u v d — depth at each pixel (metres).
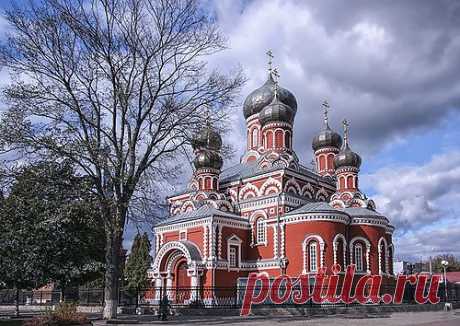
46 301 64.44
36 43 30.98
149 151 32.97
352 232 56.66
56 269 37.31
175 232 59.72
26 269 35.59
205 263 54.34
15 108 30.84
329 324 30.86
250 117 72.62
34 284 38.59
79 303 55.69
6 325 29.86
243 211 60.31
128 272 68.81
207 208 58.69
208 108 34.97
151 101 33.41
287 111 66.56
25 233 34.22
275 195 57.47
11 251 35.06
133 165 32.53
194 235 57.06
